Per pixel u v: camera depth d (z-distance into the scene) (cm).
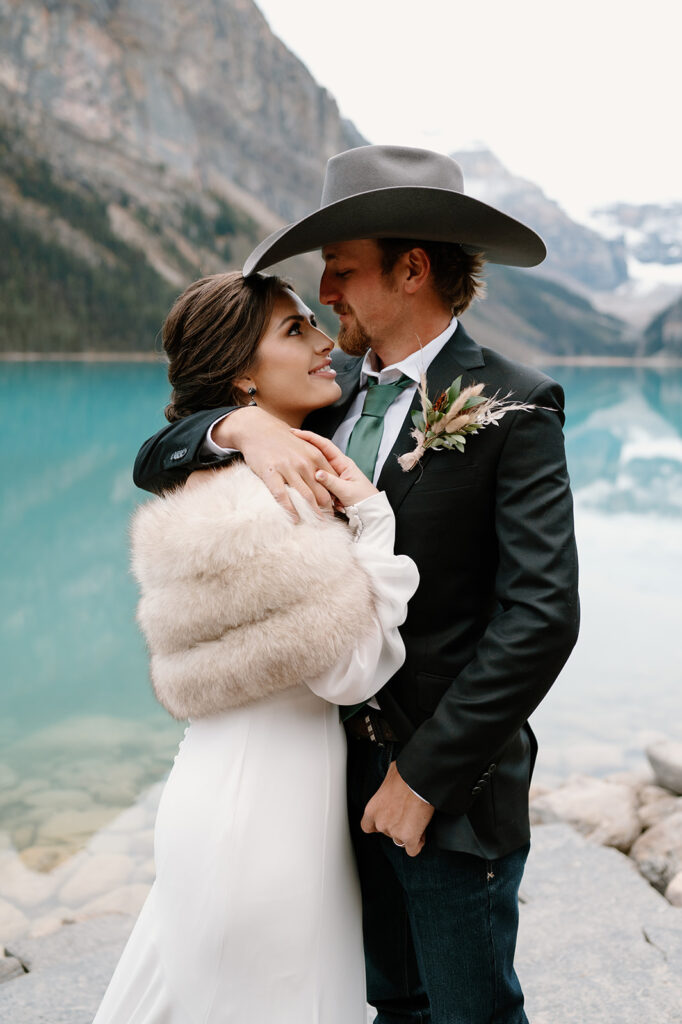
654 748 334
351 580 117
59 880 294
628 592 702
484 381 133
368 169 132
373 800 129
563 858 249
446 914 132
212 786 124
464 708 122
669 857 271
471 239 131
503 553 126
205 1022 123
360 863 146
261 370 138
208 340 136
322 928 125
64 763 396
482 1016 134
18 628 643
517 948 206
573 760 387
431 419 127
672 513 1101
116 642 612
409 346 139
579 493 1270
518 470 126
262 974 122
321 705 129
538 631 119
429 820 127
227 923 121
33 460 1472
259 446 124
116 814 344
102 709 474
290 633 114
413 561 129
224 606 115
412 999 155
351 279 136
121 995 132
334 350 170
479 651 124
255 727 124
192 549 115
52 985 200
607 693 472
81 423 2031
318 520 120
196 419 133
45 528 988
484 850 129
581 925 214
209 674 118
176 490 130
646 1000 183
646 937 207
